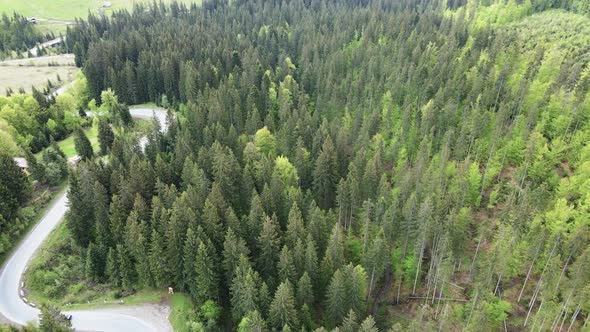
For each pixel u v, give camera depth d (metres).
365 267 72.00
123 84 152.12
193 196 77.12
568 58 129.62
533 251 71.25
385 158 102.88
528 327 69.38
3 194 82.62
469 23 172.12
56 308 59.31
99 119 117.19
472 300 69.19
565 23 157.00
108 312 68.19
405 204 78.25
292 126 107.88
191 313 67.81
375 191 87.94
